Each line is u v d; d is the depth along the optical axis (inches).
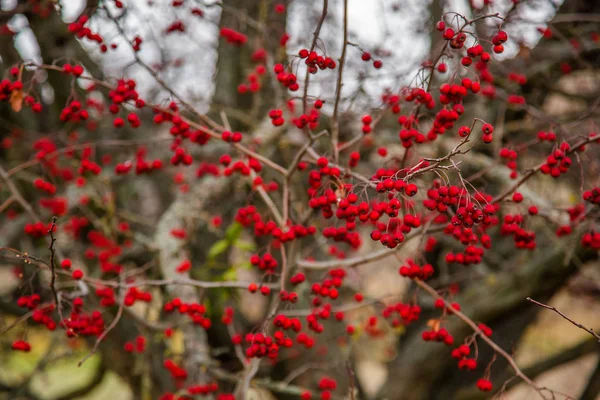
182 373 37.1
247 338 30.5
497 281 43.3
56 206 41.4
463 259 31.2
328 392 39.4
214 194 40.1
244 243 38.4
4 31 42.0
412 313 32.8
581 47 43.9
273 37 45.4
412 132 29.9
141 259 45.6
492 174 39.4
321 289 32.1
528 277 42.3
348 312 45.1
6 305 45.6
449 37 28.6
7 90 31.4
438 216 33.2
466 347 31.8
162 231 38.5
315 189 31.4
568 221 35.7
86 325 31.6
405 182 27.6
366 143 41.9
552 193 45.6
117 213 44.0
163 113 32.8
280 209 40.0
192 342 36.0
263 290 31.7
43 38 44.2
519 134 45.5
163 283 32.3
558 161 30.6
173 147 35.3
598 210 33.5
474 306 43.3
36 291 43.0
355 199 28.1
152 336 43.0
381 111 34.8
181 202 39.6
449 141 45.4
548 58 44.3
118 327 44.9
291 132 44.3
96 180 43.8
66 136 43.8
